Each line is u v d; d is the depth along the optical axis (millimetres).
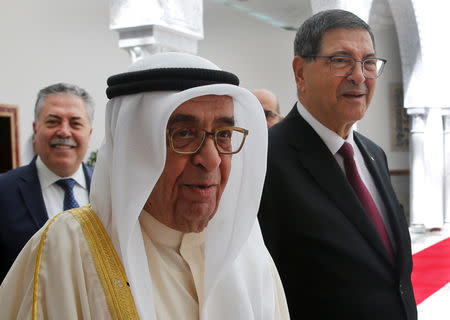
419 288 6469
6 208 2369
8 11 9523
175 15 5207
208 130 1134
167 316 1151
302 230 1904
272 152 2090
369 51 2059
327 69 2035
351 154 2105
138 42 5094
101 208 1166
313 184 1993
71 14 10680
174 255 1227
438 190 10938
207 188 1146
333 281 1855
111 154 1187
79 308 1062
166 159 1129
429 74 10617
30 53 9898
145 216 1222
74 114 2537
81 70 10883
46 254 1086
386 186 2260
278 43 13602
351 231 1905
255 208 1300
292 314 1914
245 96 1203
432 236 10430
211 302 1235
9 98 9516
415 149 11383
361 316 1833
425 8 10438
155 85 1091
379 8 12867
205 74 1125
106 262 1096
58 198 2574
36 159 2604
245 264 1333
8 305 1103
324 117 2088
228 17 13242
